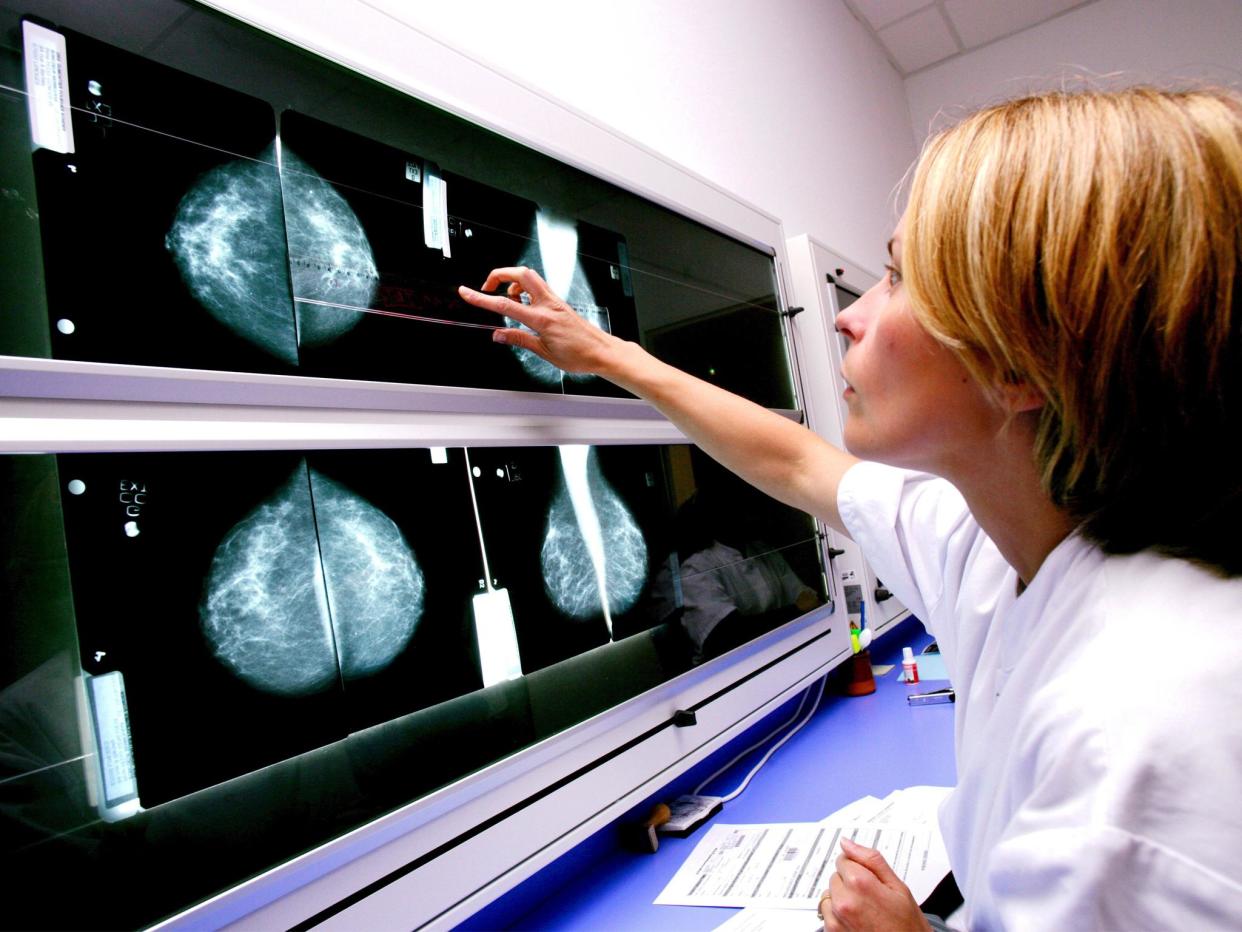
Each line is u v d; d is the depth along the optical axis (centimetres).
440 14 108
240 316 58
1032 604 47
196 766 51
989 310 40
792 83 231
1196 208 36
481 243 81
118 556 50
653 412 101
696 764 107
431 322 73
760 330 137
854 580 153
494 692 74
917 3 304
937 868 76
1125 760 34
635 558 95
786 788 105
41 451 47
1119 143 38
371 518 66
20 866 44
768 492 91
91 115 51
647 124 152
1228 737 33
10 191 48
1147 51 314
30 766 45
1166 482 41
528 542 80
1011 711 45
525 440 81
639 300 106
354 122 71
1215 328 36
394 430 68
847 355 54
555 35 131
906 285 45
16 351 46
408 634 67
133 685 49
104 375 49
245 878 53
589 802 81
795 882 77
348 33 70
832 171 250
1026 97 44
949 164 43
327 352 63
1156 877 33
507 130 86
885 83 334
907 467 54
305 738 58
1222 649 34
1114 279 37
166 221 54
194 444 54
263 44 64
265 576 57
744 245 136
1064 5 322
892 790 99
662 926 74
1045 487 45
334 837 58
